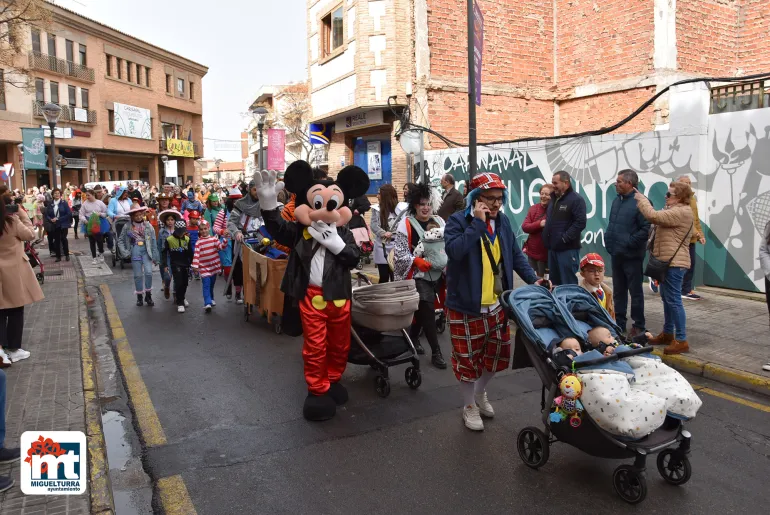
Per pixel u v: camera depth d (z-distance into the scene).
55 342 6.96
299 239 4.98
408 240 6.55
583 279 4.98
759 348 6.41
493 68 13.77
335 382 5.30
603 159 10.15
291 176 4.88
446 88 13.52
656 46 12.02
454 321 4.59
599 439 3.63
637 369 3.85
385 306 5.38
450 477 3.96
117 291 11.14
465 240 4.30
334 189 4.87
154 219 15.56
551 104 14.49
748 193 8.55
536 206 8.31
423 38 13.18
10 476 3.77
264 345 7.29
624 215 6.68
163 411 5.16
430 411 5.13
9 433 4.37
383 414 5.08
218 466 4.14
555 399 3.70
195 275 12.61
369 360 5.45
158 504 3.67
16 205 6.18
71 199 22.25
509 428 4.75
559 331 4.20
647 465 4.12
